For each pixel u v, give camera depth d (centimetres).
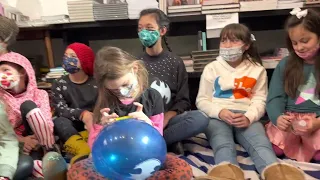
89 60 164
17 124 142
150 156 86
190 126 139
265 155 126
